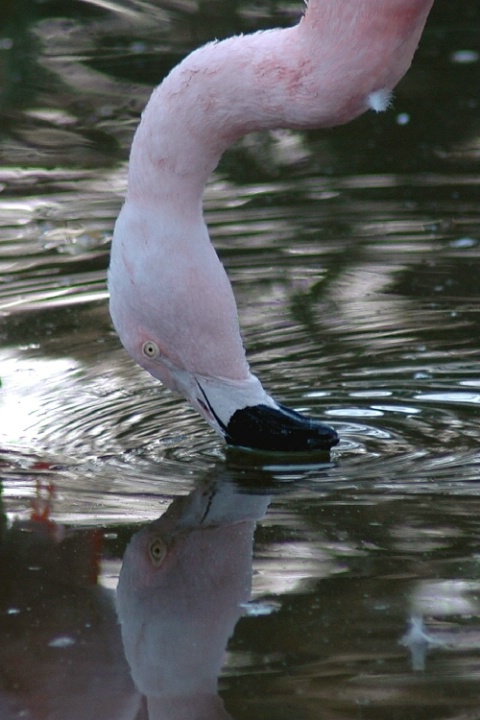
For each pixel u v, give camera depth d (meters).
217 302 5.52
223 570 4.61
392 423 6.24
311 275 8.43
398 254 8.71
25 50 13.46
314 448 5.77
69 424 6.29
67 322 7.70
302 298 8.05
